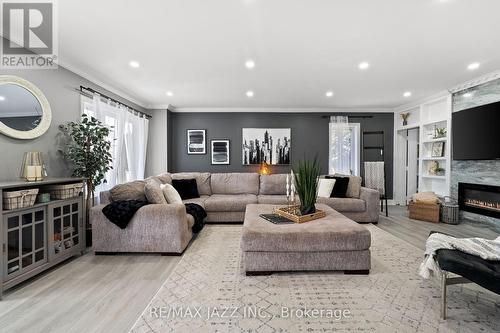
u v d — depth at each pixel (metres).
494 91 3.54
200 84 3.93
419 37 2.43
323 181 4.40
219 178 4.82
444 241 1.86
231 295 1.89
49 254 2.27
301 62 3.05
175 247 2.68
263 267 2.20
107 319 1.60
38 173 2.35
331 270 2.27
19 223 1.98
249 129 5.75
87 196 3.05
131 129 4.56
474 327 1.53
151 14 2.03
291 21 2.14
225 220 4.05
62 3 1.89
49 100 2.84
